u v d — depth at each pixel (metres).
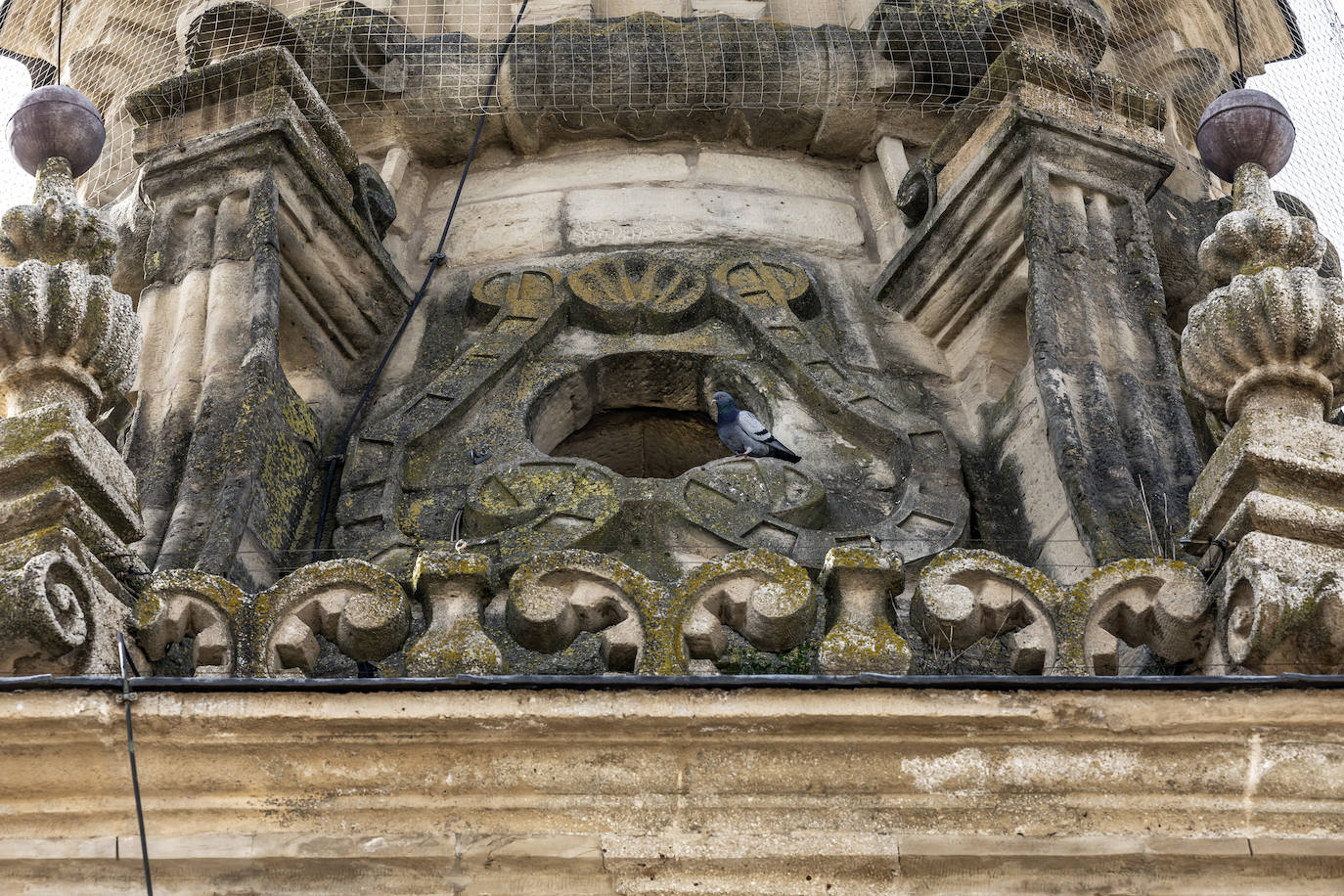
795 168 19.48
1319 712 11.21
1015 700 11.18
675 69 19.09
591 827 11.15
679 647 12.20
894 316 18.06
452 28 20.11
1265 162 15.00
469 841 11.08
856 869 11.10
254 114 17.27
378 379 17.38
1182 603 12.50
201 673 12.21
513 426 16.39
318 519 15.75
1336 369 13.48
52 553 11.89
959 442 16.80
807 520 15.66
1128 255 17.06
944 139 18.17
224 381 15.80
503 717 11.09
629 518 15.45
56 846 11.05
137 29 20.91
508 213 18.92
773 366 17.12
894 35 19.14
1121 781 11.26
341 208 17.39
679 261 17.89
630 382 17.31
